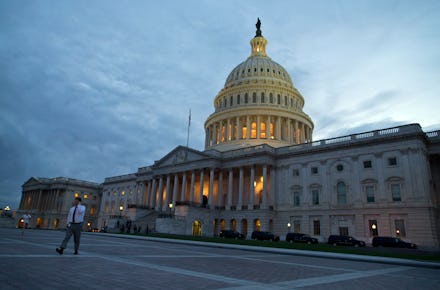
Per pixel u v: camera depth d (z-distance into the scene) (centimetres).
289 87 10288
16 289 795
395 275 1586
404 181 5234
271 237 5431
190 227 6612
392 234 5169
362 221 5544
